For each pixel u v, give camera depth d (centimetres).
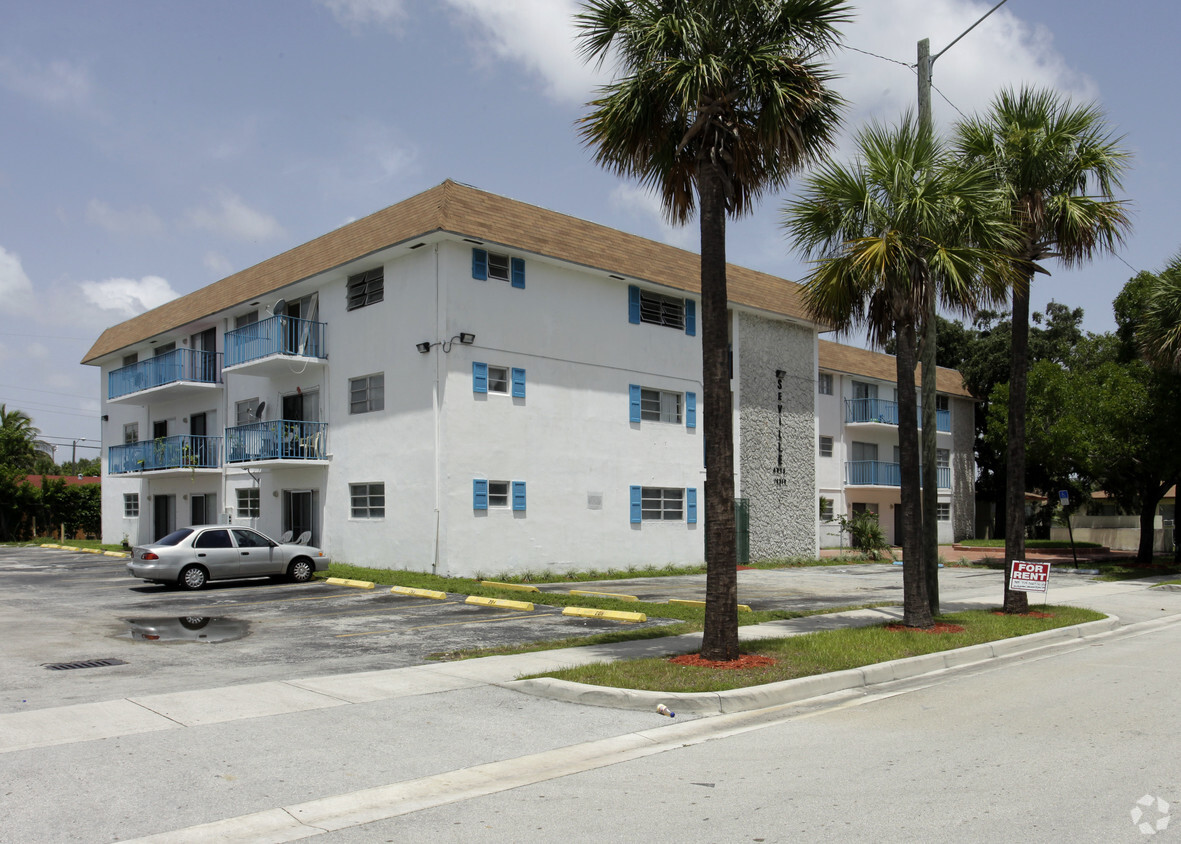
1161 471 2889
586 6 1048
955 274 1211
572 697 874
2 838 493
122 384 3228
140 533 3362
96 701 839
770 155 1072
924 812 539
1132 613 1720
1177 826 509
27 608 1590
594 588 2027
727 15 1016
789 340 3091
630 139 1072
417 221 2112
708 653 1006
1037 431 3275
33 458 5528
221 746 688
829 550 3569
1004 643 1234
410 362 2159
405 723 772
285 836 511
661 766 657
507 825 529
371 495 2264
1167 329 2509
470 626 1378
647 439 2555
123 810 543
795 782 609
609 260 2428
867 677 988
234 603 1664
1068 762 651
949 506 4488
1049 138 1491
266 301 2641
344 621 1430
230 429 2689
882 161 1279
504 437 2178
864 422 3859
